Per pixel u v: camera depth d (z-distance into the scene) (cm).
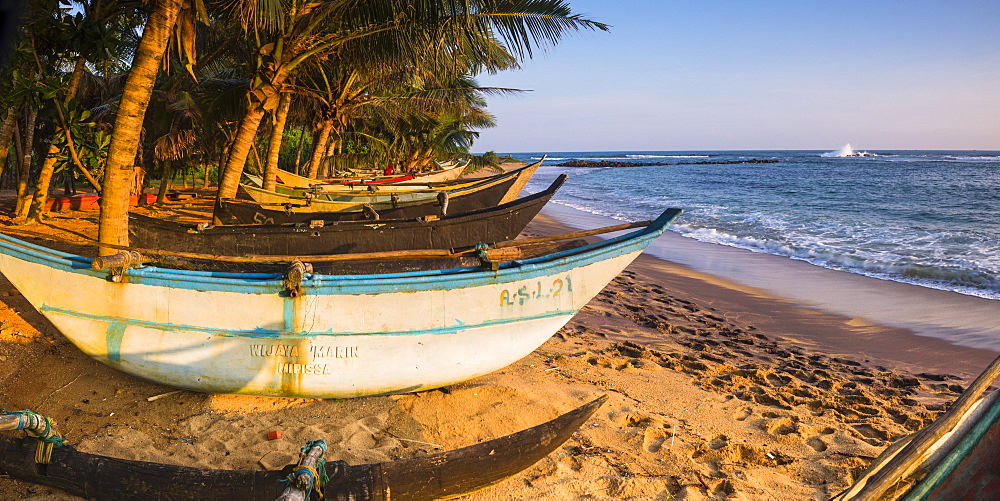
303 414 511
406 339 504
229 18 1152
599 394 589
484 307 516
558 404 552
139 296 502
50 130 1423
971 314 969
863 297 1092
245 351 500
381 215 1171
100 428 469
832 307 1022
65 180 1853
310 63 1336
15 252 511
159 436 467
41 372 546
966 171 6209
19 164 1243
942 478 277
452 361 521
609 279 567
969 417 286
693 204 3041
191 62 782
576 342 766
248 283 486
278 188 1488
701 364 697
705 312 979
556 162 13100
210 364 505
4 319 629
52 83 725
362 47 1112
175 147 1673
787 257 1517
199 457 439
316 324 493
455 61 1072
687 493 420
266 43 1191
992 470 276
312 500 354
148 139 1670
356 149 3494
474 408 533
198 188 2708
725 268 1369
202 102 1698
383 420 505
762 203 3058
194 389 523
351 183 1647
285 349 498
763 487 436
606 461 461
